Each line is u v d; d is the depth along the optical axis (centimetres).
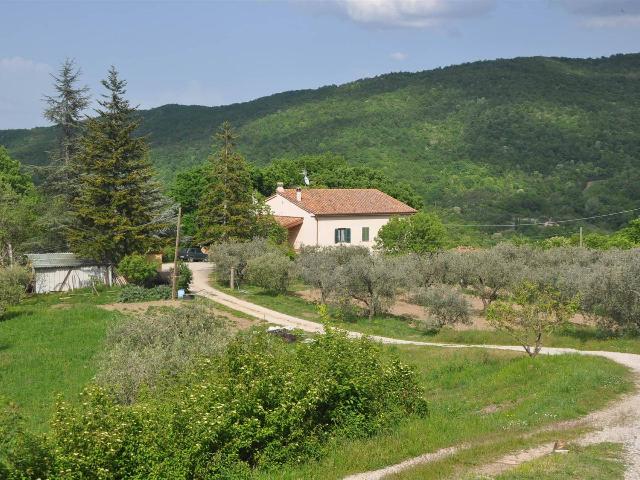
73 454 1066
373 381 1509
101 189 4625
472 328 3466
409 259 4409
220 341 2016
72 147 5859
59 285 4600
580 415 1597
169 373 1791
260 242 4966
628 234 6116
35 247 5253
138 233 4719
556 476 1068
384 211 6369
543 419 1579
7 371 2542
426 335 3328
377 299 3834
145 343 2092
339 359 1495
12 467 1011
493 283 3903
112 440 1109
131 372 1791
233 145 5747
